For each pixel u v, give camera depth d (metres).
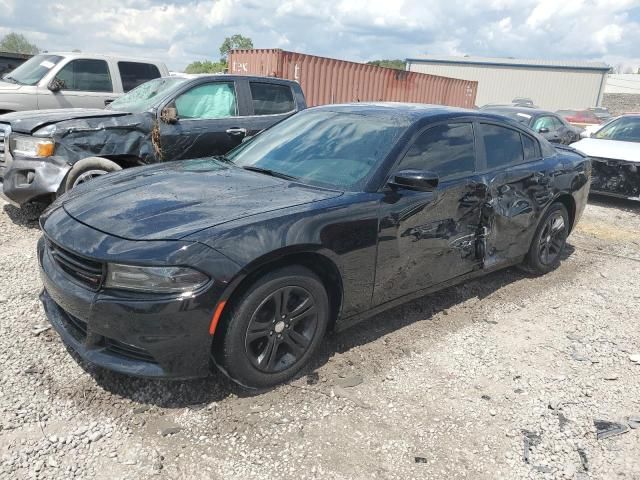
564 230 5.32
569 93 45.25
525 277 5.19
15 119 5.59
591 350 3.80
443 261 3.90
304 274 3.02
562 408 3.09
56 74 8.29
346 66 15.40
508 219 4.39
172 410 2.83
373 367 3.38
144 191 3.29
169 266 2.58
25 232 5.54
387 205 3.39
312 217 3.03
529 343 3.86
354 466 2.54
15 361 3.16
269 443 2.65
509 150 4.55
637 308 4.61
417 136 3.74
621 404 3.17
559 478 2.55
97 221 2.90
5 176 5.56
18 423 2.66
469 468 2.59
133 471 2.42
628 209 8.81
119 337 2.65
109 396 2.90
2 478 2.32
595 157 8.58
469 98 21.03
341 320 3.38
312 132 4.07
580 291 4.93
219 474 2.44
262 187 3.38
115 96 8.84
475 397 3.15
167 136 6.11
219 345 2.82
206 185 3.39
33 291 4.09
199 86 6.59
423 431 2.83
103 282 2.66
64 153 5.48
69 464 2.43
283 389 3.07
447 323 4.08
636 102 56.69
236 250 2.71
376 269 3.41
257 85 7.20
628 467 2.64
